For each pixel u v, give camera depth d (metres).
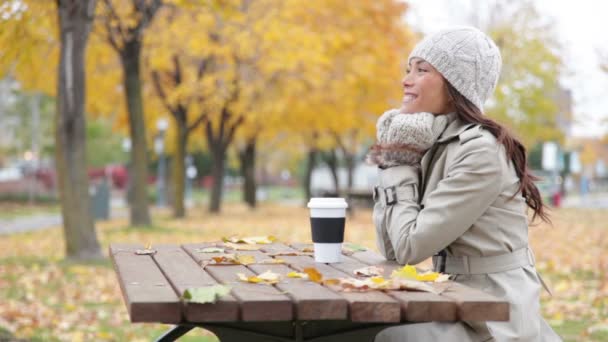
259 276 2.54
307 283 2.47
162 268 2.85
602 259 11.50
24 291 8.87
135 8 15.64
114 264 3.13
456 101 3.14
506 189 3.01
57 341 6.07
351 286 2.36
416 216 2.99
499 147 2.99
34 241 16.56
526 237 3.06
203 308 2.10
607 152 59.44
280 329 2.37
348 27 20.89
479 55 3.15
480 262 2.99
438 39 3.16
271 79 22.14
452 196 2.92
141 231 17.70
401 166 3.09
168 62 21.11
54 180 49.16
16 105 38.66
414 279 2.55
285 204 41.41
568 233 16.52
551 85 27.72
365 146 37.91
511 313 2.89
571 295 8.29
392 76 21.83
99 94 22.16
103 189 25.66
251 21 19.80
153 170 59.44
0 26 9.53
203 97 23.19
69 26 11.44
